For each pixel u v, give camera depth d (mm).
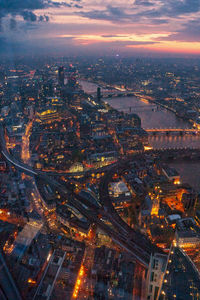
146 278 181125
